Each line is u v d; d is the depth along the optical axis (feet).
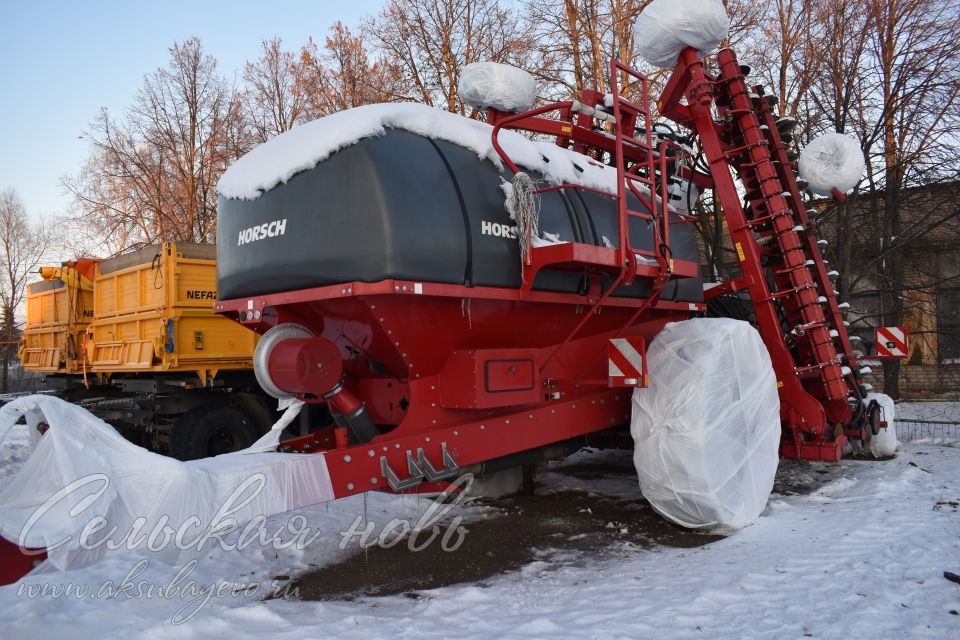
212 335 29.60
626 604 12.34
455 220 14.58
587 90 22.04
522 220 15.30
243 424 29.43
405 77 60.23
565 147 22.99
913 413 41.19
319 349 13.69
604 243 18.53
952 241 49.24
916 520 16.80
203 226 75.15
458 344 15.61
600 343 19.51
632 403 18.02
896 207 47.32
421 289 13.69
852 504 19.16
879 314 47.50
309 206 14.47
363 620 12.00
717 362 17.21
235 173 16.53
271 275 15.14
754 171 22.00
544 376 17.72
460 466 15.23
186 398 29.01
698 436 16.53
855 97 47.06
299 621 12.16
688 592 12.72
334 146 14.07
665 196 17.49
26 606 12.53
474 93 20.54
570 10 49.67
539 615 12.09
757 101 22.84
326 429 17.06
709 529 17.42
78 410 11.25
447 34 56.75
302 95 73.15
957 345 52.54
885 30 47.03
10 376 96.43
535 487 23.68
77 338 34.91
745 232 21.31
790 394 20.86
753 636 10.55
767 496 18.26
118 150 75.36
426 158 14.73
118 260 32.32
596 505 21.12
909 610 11.30
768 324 21.15
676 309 21.39
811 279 21.04
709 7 18.67
